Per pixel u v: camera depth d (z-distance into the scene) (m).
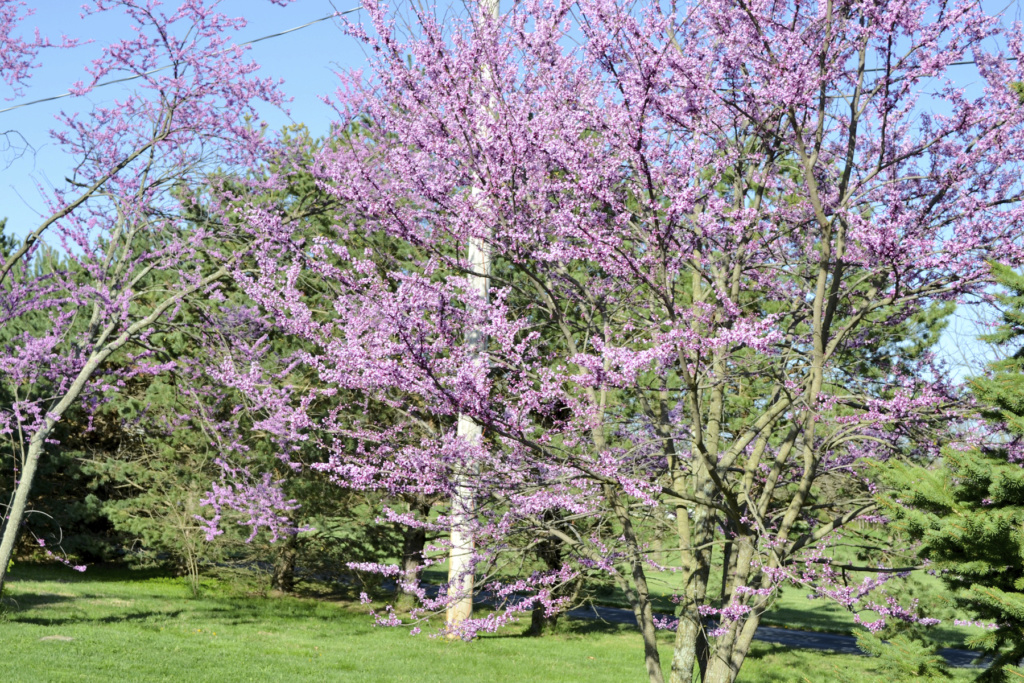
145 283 17.27
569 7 6.39
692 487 7.75
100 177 12.16
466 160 6.59
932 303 10.04
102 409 19.61
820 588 6.33
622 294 7.50
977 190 6.45
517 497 6.09
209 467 18.72
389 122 6.84
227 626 16.39
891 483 5.90
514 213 6.28
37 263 20.80
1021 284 5.57
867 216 6.96
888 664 5.88
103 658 12.05
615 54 5.89
